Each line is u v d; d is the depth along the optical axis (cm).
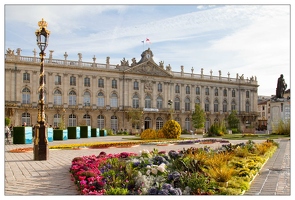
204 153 1712
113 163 1463
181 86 8769
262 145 2595
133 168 1300
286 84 6191
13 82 6606
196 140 3806
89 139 4644
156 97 8331
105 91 7675
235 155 1984
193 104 8906
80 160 1648
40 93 2086
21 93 6688
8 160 2016
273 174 1568
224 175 1198
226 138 4712
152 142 3488
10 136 4981
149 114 8206
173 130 4250
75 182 1252
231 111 9550
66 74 7219
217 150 2166
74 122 7294
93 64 7569
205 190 1070
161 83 8450
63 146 2898
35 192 1152
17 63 6644
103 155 1878
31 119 6744
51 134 4138
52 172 1543
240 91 9831
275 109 6119
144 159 1490
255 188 1253
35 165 1781
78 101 7325
